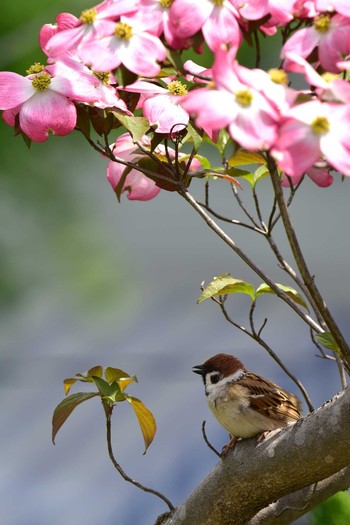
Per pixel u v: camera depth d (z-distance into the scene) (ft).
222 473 17.11
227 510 17.28
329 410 15.49
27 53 34.40
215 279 18.45
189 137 17.19
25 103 15.66
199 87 16.26
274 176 13.76
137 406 17.72
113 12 14.38
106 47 14.29
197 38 14.35
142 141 17.80
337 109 12.70
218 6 14.20
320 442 15.56
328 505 19.03
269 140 12.57
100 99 15.70
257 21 14.48
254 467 16.55
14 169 37.27
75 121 15.66
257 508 17.19
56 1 34.37
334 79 12.97
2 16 34.47
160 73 16.47
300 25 14.96
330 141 12.57
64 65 15.90
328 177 16.53
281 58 14.29
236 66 12.82
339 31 14.14
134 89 16.37
